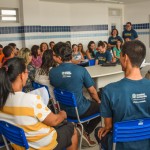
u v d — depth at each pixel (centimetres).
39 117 167
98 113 272
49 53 298
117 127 147
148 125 151
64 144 195
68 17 881
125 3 972
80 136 268
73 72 253
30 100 165
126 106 148
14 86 169
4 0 694
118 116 153
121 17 1009
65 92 244
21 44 748
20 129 157
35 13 751
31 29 748
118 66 460
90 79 262
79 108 259
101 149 186
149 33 954
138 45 149
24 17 726
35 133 169
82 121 263
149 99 149
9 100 166
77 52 697
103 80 397
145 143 156
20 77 170
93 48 723
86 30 923
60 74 256
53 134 179
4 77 164
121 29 1014
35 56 530
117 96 149
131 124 148
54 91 263
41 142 172
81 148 284
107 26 973
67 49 257
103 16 953
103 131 171
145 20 956
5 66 168
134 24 990
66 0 791
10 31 718
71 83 254
